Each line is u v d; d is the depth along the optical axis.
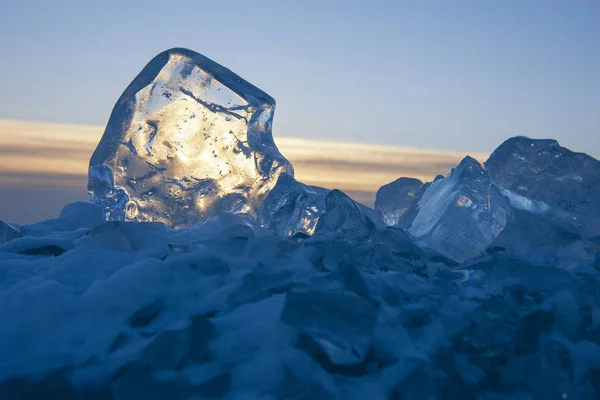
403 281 1.98
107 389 1.42
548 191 2.98
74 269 1.88
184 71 3.39
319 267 1.99
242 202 3.39
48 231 2.58
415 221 3.28
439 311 1.79
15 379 1.39
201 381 1.47
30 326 1.54
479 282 2.12
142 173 3.36
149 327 1.62
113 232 2.10
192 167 3.38
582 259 2.33
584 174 3.03
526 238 2.57
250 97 3.40
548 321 1.84
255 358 1.52
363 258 2.13
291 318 1.57
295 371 1.50
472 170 3.10
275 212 2.97
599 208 2.92
